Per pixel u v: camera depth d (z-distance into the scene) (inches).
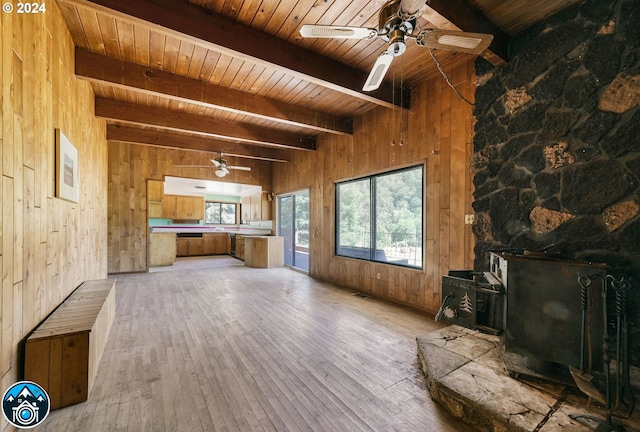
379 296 165.9
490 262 100.7
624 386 56.1
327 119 173.5
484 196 111.1
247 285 197.0
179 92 125.9
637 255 73.7
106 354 94.3
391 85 136.0
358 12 88.4
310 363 90.6
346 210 196.7
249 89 140.8
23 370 63.4
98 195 163.8
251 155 248.2
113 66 112.3
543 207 92.2
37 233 70.9
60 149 85.4
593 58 81.6
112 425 62.3
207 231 369.4
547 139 91.5
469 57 115.6
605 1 79.3
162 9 80.7
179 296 167.0
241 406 69.5
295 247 267.3
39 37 72.4
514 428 55.6
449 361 80.4
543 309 68.4
